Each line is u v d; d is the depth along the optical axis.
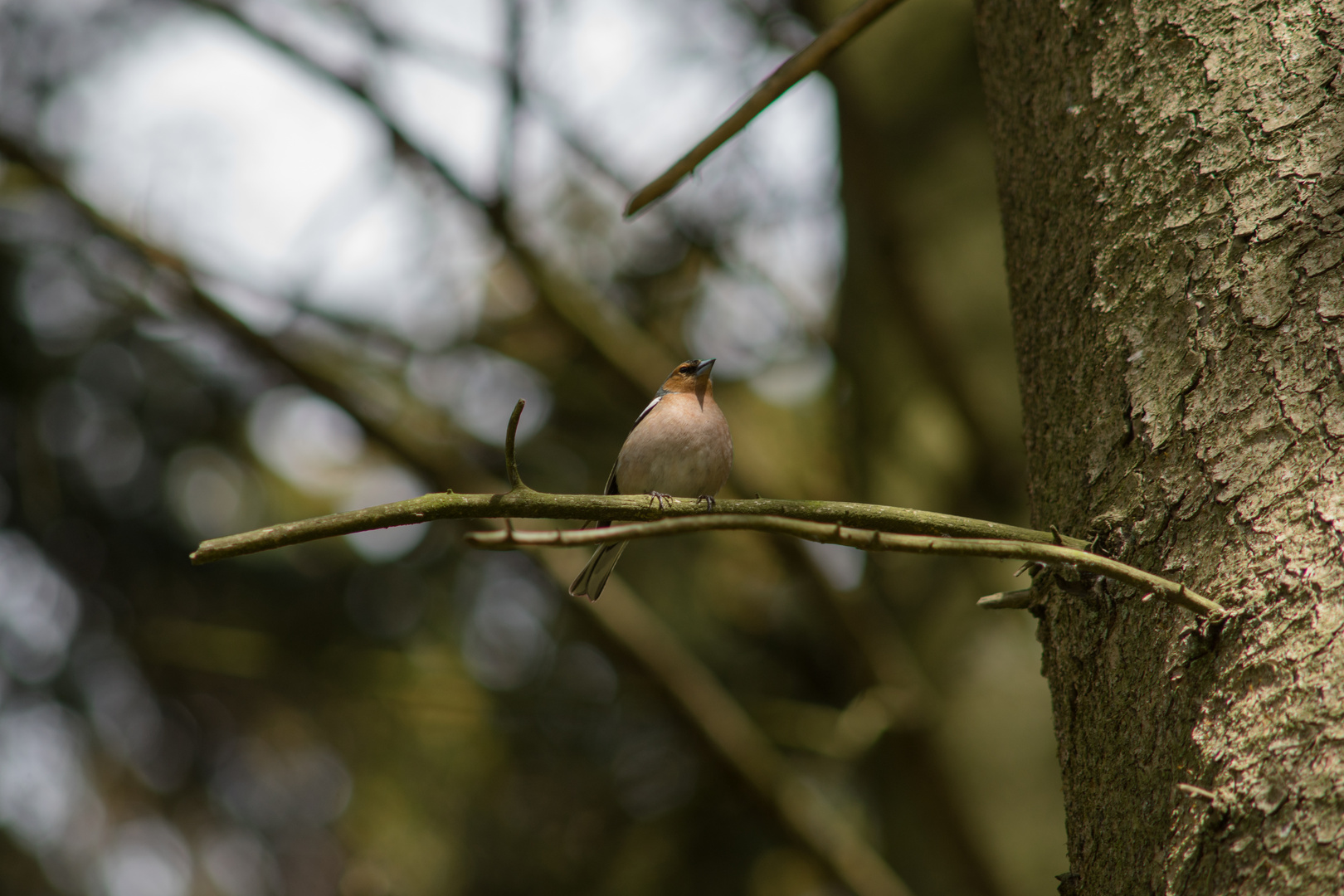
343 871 14.73
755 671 15.55
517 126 11.55
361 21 12.45
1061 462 4.38
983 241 11.41
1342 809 2.97
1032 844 9.69
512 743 15.47
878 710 10.61
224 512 15.68
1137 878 3.54
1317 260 3.72
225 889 15.50
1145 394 4.01
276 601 15.70
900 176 12.01
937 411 11.55
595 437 15.26
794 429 15.69
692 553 15.55
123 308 12.85
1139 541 3.86
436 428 13.80
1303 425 3.56
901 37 12.62
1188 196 4.08
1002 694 10.28
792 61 5.57
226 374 15.37
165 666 15.58
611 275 14.88
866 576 12.62
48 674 15.18
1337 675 3.15
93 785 15.30
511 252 12.10
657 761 15.70
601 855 14.68
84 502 15.06
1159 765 3.57
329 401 12.58
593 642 12.46
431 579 16.03
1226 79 4.13
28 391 14.29
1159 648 3.70
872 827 15.93
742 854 14.63
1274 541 3.46
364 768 15.18
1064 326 4.48
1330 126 3.87
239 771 15.95
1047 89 4.86
